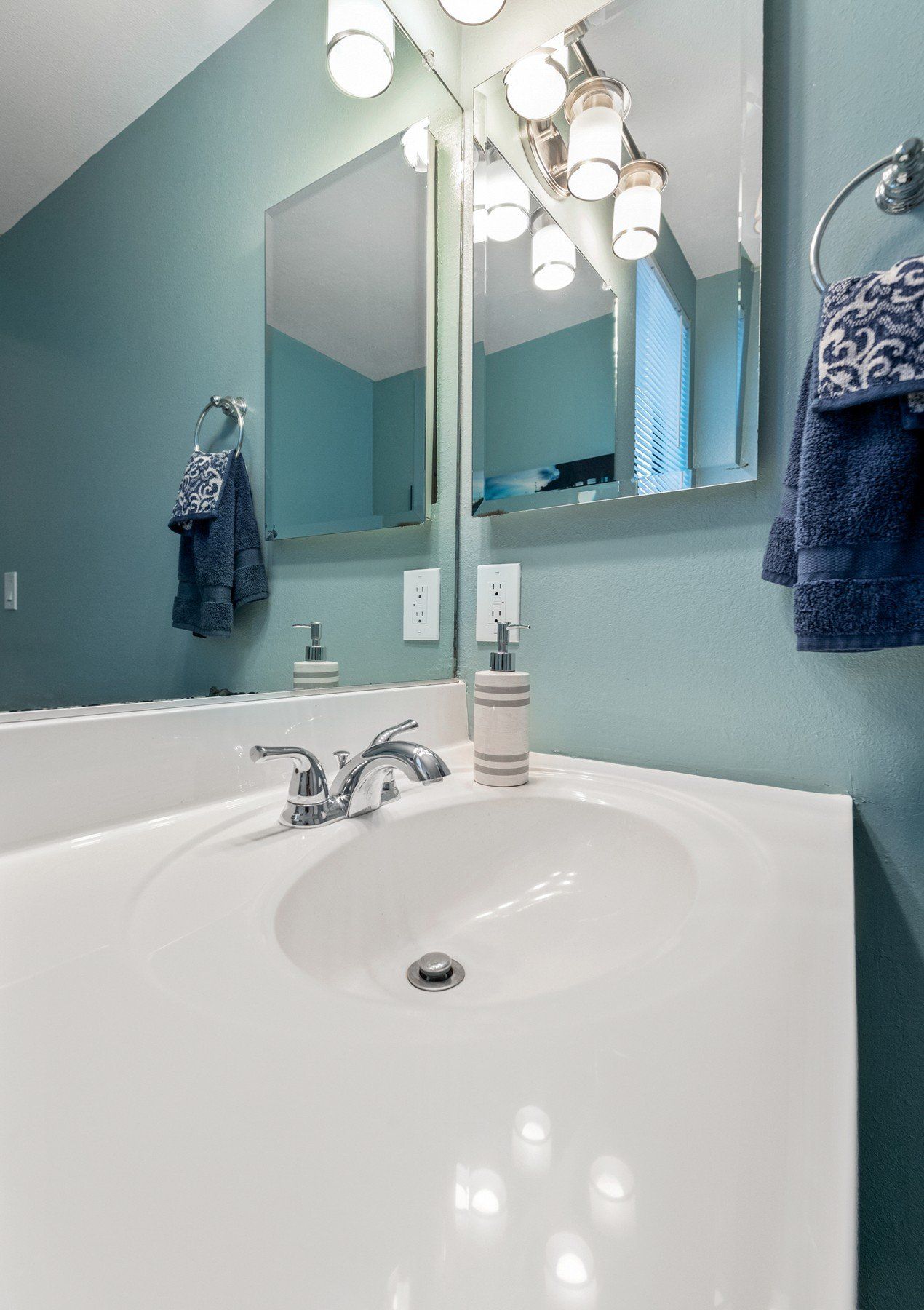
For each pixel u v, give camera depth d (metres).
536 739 1.01
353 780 0.67
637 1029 0.31
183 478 0.70
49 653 0.57
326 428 0.90
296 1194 0.21
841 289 0.68
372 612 0.96
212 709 0.69
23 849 0.55
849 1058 0.29
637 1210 0.21
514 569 1.04
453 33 1.12
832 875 0.52
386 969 0.59
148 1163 0.23
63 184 0.57
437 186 1.12
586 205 0.95
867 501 0.65
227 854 0.56
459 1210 0.21
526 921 0.68
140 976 0.36
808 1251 0.19
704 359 0.85
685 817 0.69
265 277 0.80
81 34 0.59
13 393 0.53
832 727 0.79
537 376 1.00
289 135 0.84
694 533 0.88
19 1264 0.18
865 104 0.75
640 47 0.90
